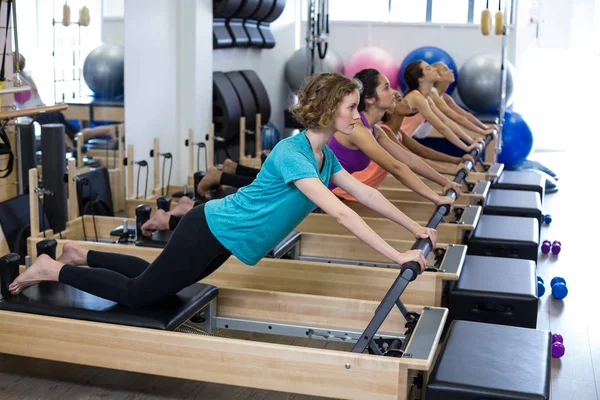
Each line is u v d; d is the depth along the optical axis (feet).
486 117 26.61
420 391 9.11
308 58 22.03
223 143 22.74
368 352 8.92
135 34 18.62
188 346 8.89
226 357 8.79
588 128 35.45
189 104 20.88
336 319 10.12
